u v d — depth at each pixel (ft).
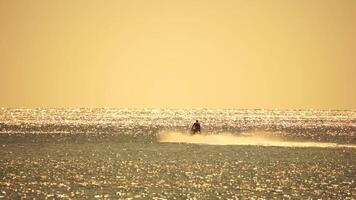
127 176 507.71
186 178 499.92
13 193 428.56
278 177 508.94
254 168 560.61
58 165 575.79
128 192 434.71
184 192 437.17
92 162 599.57
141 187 454.40
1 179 486.79
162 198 414.62
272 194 433.89
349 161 612.70
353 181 490.49
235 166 572.10
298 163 594.24
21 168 551.59
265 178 502.38
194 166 570.05
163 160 612.70
